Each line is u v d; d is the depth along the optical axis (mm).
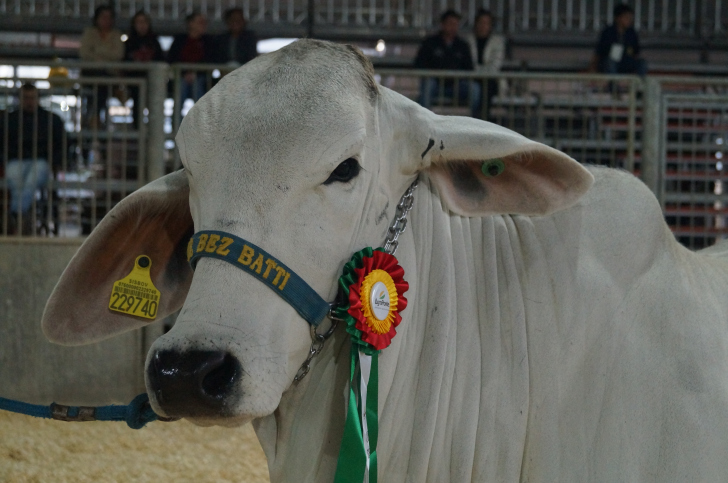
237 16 8125
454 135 2176
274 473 2184
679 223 7098
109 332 2557
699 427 2176
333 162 1973
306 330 1987
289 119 1969
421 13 11070
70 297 2445
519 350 2244
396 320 2102
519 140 2135
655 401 2193
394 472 2197
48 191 6371
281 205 1935
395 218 2225
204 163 1987
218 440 5082
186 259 2590
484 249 2352
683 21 11273
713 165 6938
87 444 4875
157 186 2342
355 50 2146
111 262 2506
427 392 2201
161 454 4742
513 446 2201
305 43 2125
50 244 6070
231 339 1822
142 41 8438
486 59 8383
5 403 2498
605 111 7328
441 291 2260
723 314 2408
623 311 2283
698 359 2250
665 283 2348
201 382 1782
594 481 2160
